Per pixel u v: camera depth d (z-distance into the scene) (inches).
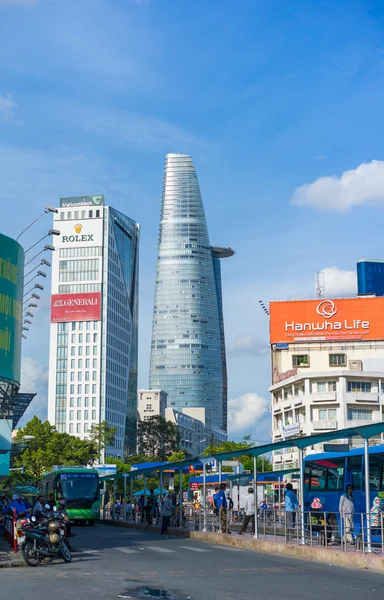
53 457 4790.8
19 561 962.7
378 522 1182.3
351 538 1186.0
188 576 831.1
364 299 4456.2
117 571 885.2
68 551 1009.5
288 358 4495.6
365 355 4402.1
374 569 928.3
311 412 4057.6
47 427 4997.5
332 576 843.4
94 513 2420.0
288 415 4360.2
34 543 967.0
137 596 665.6
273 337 4537.4
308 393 4084.6
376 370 4303.6
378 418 4013.3
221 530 1546.5
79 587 732.7
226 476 2368.4
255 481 1384.1
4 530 1486.2
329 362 4424.2
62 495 2407.7
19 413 2876.5
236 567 934.4
